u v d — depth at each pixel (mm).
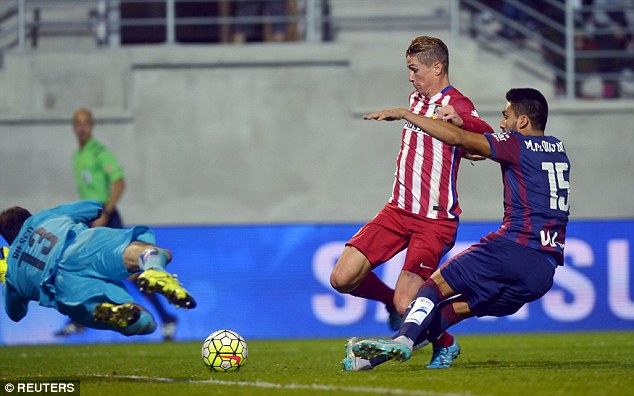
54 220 23984
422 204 22484
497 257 20125
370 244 22578
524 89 21156
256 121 51594
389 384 18234
